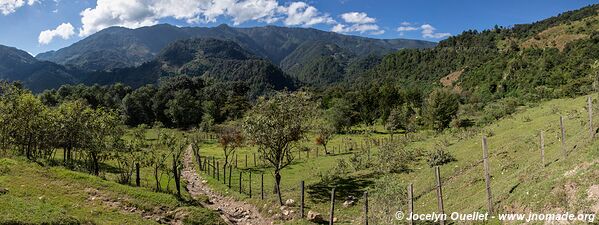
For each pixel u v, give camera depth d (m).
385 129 104.12
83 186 28.28
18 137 43.66
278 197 34.22
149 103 154.00
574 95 69.31
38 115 41.72
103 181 30.05
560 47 178.25
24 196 23.42
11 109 40.91
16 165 30.22
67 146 44.16
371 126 110.69
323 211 30.94
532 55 178.50
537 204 17.67
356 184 37.84
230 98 162.38
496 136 44.44
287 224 27.25
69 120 40.62
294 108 35.94
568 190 17.17
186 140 62.47
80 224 20.41
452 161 37.22
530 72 152.88
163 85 191.75
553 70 141.12
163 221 25.55
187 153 73.94
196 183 45.34
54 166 36.00
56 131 41.38
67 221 19.75
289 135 35.66
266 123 35.00
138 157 37.31
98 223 21.55
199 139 93.81
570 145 26.78
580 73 118.56
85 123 39.00
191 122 144.62
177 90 175.88
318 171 47.91
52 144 43.47
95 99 152.50
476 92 170.25
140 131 58.34
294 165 55.31
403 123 97.62
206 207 31.70
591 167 17.77
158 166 36.56
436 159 37.97
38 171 29.56
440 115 76.56
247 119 36.69
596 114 34.50
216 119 144.38
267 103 36.22
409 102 126.88
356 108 126.50
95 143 37.94
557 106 56.75
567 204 16.36
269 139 35.12
